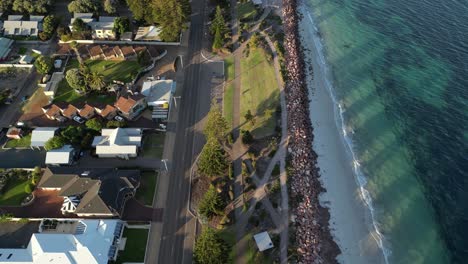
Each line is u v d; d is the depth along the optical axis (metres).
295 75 137.62
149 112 124.12
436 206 104.00
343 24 166.25
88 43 150.50
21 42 150.50
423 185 108.62
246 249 91.06
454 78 137.12
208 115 123.44
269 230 94.94
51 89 129.12
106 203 94.94
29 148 113.69
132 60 143.25
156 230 94.75
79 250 85.06
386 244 96.38
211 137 108.81
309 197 103.12
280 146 114.88
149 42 149.62
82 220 93.12
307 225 97.06
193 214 98.19
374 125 124.75
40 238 87.44
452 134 120.38
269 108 125.94
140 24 157.75
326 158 115.38
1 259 84.25
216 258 82.44
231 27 158.75
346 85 138.38
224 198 100.94
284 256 90.44
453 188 107.56
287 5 173.12
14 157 111.31
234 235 93.69
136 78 134.88
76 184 99.50
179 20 142.12
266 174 107.25
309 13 173.75
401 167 113.12
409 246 96.25
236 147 114.31
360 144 119.56
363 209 103.50
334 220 100.75
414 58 146.75
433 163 113.56
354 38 158.62
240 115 124.06
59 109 121.31
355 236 97.75
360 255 94.06
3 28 153.62
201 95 130.12
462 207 103.50
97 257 84.56
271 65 141.25
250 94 130.75
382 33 160.00
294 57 144.62
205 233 85.50
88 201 95.25
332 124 125.00
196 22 160.88
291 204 100.75
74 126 116.00
